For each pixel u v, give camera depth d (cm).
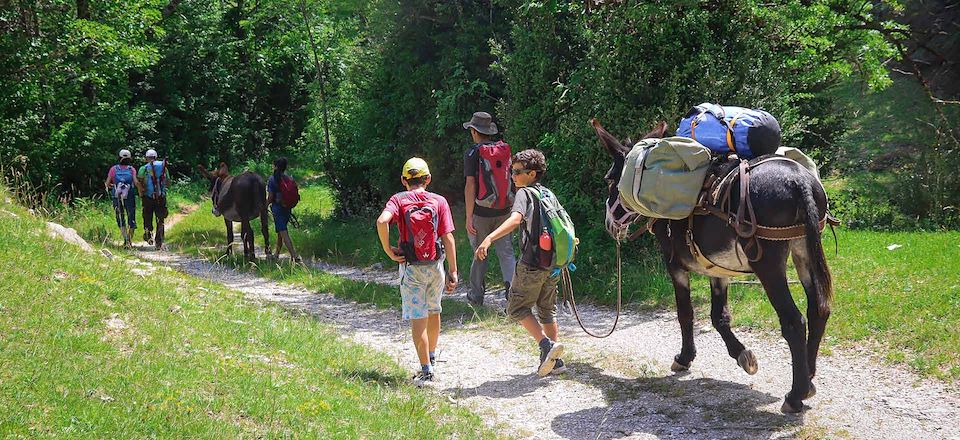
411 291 674
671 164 579
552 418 589
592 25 1162
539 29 1237
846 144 1925
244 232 1491
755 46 1083
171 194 2747
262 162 3588
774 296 537
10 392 455
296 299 1110
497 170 941
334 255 1585
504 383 682
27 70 1950
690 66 1052
